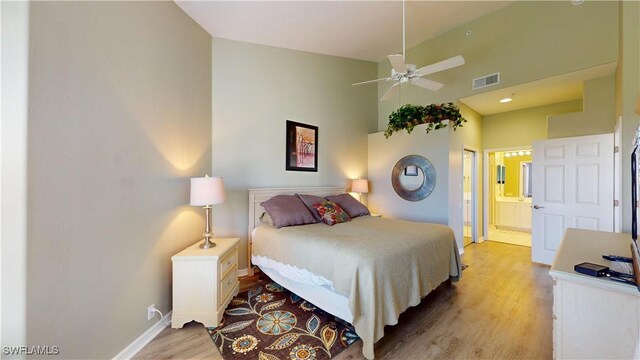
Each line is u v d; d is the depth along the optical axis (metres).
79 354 1.49
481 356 1.77
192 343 1.93
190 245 2.62
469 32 3.94
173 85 2.43
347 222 3.21
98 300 1.61
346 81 4.62
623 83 2.23
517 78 3.55
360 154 4.86
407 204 4.36
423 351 1.82
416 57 4.51
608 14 2.92
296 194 3.60
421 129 4.17
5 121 1.24
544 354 1.79
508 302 2.55
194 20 2.80
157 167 2.17
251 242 3.22
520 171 6.52
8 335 1.24
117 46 1.78
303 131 3.98
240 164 3.34
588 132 3.44
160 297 2.16
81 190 1.51
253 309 2.43
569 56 3.17
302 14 3.00
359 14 3.22
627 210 2.24
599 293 1.15
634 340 1.07
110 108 1.71
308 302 2.55
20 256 1.24
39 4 1.30
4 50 1.25
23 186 1.24
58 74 1.39
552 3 3.28
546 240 3.68
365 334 1.74
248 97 3.42
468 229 5.07
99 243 1.62
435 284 2.44
